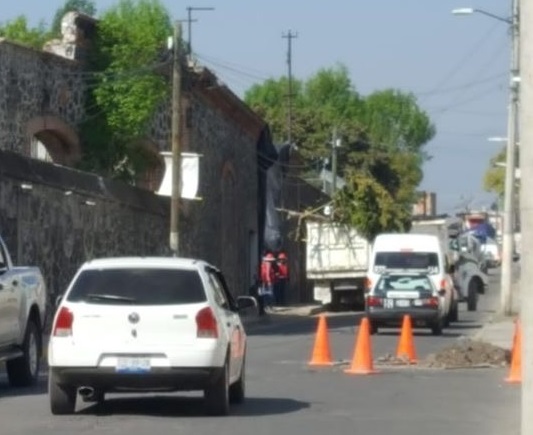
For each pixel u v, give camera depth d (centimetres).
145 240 5681
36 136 5206
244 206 7681
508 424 2258
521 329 1332
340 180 12038
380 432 2130
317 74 14475
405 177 13000
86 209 4934
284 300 8138
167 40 5784
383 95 14400
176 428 2122
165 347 2166
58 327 2191
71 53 5428
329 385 2912
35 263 4419
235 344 2356
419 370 3316
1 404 2461
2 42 4716
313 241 7606
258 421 2228
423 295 5025
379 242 5912
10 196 4203
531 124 1284
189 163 5947
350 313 7419
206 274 2258
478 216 15012
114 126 5572
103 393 2320
